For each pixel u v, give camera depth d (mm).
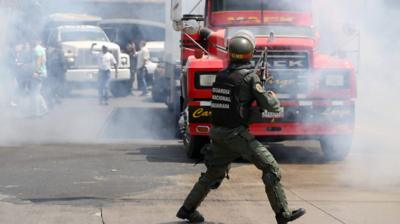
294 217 9484
